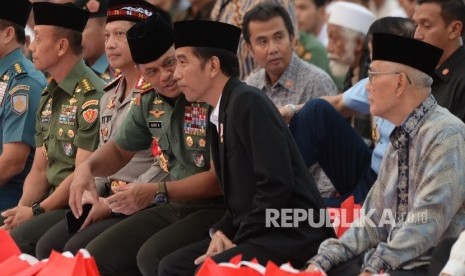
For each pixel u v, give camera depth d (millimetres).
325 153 12625
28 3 15086
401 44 10125
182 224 11906
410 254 9852
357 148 12688
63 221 13172
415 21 12523
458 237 9750
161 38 11938
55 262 10406
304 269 10602
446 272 9211
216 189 11914
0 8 14773
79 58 14109
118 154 12789
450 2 12227
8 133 14656
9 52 14945
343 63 15609
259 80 14617
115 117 13398
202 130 11984
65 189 13625
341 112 13469
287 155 10562
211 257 10594
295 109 12773
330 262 10273
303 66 14414
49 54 13953
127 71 13305
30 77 14797
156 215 12398
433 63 10172
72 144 13953
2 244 11391
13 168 14633
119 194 11836
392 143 10383
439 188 9852
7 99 14711
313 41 19031
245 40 14391
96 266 11188
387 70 10203
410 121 10180
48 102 14297
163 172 12602
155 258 11547
